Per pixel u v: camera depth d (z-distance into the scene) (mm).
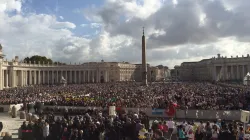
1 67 124312
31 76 170375
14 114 44594
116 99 52719
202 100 48594
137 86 106938
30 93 76312
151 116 42219
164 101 47875
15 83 150750
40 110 46125
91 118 28203
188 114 40188
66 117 32938
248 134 20828
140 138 22094
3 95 71438
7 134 19891
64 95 69562
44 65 182125
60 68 193125
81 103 48562
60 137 24234
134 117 27500
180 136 23469
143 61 108438
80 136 22797
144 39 106938
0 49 121938
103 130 23719
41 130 24234
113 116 29922
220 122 26109
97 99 54719
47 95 68688
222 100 47312
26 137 23766
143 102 48594
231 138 19984
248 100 47469
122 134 24141
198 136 22188
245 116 21922
